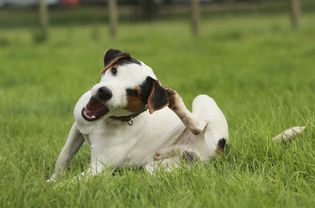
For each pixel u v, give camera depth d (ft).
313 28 66.64
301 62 44.68
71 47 63.46
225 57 50.11
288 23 76.13
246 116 25.08
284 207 15.25
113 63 16.60
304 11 104.12
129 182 16.52
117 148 17.71
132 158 18.31
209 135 18.99
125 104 16.44
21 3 108.17
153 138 18.52
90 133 17.99
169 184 16.63
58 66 49.19
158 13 99.45
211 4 95.61
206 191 15.64
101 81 16.69
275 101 29.35
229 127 23.54
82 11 105.60
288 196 15.57
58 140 22.49
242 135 20.85
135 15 99.50
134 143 18.02
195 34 68.74
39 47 64.95
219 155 19.02
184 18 99.76
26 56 56.85
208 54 52.42
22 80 43.06
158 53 54.75
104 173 16.74
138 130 17.97
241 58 48.75
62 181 16.71
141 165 18.58
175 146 18.95
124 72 16.43
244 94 33.68
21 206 14.99
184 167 17.76
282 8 96.78
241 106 28.73
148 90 16.52
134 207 15.23
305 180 17.53
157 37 68.44
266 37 60.44
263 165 18.02
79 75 43.86
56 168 18.79
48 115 30.37
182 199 15.15
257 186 16.28
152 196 15.94
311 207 15.37
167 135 18.81
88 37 74.54
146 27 88.94
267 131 20.53
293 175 17.37
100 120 16.71
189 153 18.86
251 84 37.47
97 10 104.88
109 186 16.07
